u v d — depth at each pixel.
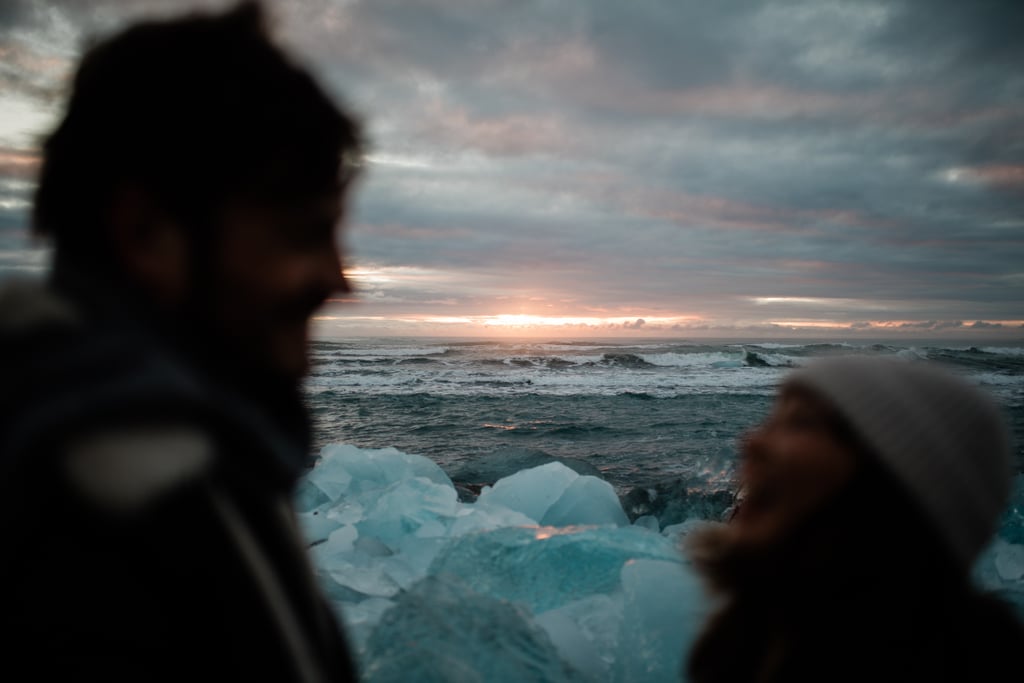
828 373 0.80
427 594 1.80
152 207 0.52
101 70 0.53
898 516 0.73
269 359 0.58
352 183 0.63
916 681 0.71
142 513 0.44
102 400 0.44
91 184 0.52
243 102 0.52
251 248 0.54
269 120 0.53
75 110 0.53
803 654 0.75
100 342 0.48
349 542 3.20
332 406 16.69
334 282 0.62
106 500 0.43
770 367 31.05
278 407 0.61
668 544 2.67
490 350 45.62
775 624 0.79
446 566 2.59
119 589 0.44
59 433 0.43
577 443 11.73
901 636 0.72
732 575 0.82
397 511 3.66
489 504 3.93
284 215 0.55
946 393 0.77
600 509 3.97
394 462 5.20
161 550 0.45
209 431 0.50
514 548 2.61
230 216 0.53
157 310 0.53
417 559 3.17
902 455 0.72
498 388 21.22
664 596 1.93
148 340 0.50
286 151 0.54
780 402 0.87
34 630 0.42
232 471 0.53
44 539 0.43
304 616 0.59
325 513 3.97
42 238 0.54
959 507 0.72
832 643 0.73
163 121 0.50
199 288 0.54
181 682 0.47
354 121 0.61
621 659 1.90
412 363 32.56
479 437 12.47
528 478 4.24
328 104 0.58
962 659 0.72
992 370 27.00
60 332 0.47
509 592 2.51
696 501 5.01
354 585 2.54
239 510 0.54
